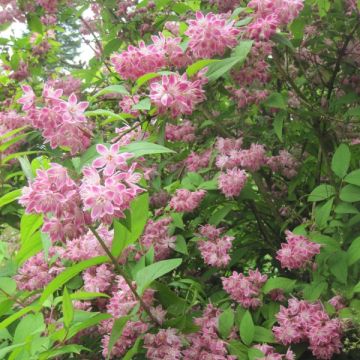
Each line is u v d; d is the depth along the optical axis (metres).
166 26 0.90
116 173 0.44
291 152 0.96
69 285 0.73
